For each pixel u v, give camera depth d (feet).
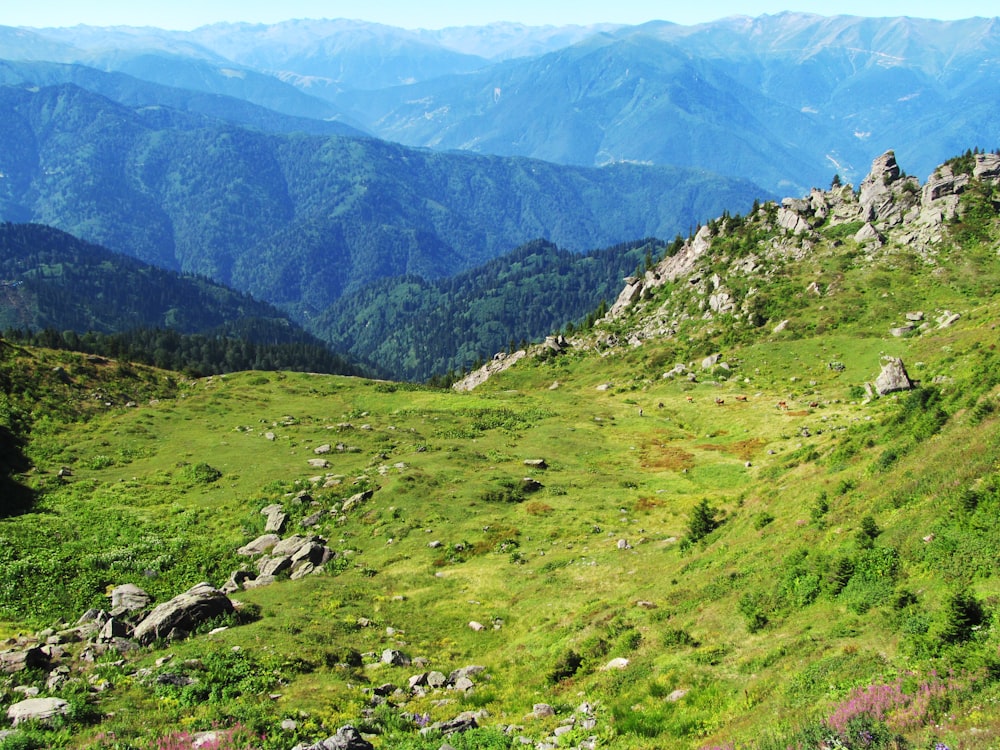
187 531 194.39
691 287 567.59
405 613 134.51
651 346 515.91
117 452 275.80
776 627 86.28
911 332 370.73
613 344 563.89
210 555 172.96
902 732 51.44
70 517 201.36
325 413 345.10
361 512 199.72
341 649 111.04
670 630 96.07
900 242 476.95
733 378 377.91
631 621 107.96
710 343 463.42
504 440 291.99
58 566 159.22
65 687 86.38
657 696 79.00
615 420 333.62
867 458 135.33
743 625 91.25
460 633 125.90
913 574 79.77
